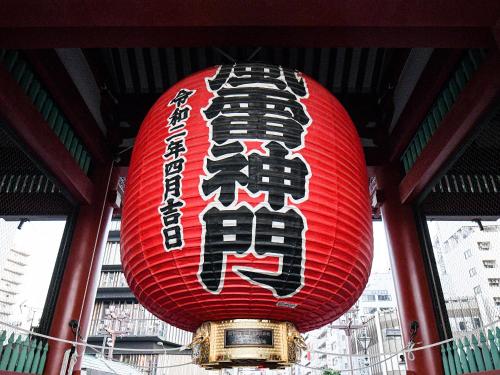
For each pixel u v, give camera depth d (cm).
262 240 282
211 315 310
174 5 338
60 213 664
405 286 560
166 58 659
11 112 429
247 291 286
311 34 363
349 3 334
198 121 341
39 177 634
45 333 531
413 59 601
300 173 311
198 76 394
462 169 590
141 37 367
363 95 690
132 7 337
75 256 584
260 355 299
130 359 1847
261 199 291
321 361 4075
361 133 684
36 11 336
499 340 441
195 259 285
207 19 349
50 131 505
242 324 306
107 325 1856
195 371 2094
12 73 468
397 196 623
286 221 289
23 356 484
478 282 1989
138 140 394
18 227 672
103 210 632
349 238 315
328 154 337
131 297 1972
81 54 604
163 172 323
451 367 482
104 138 661
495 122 484
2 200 659
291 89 373
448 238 2220
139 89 686
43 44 371
